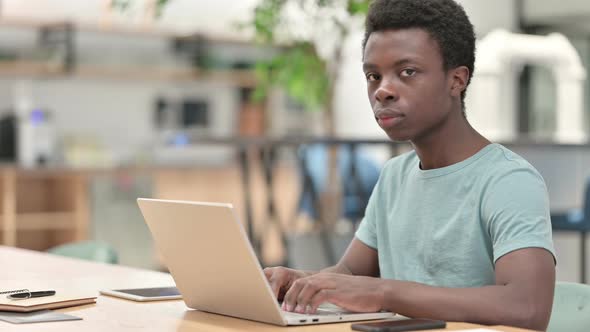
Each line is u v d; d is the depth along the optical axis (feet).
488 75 23.67
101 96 29.81
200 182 28.53
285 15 18.83
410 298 5.72
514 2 28.66
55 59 27.73
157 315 6.09
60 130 29.07
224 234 5.49
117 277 8.30
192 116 30.99
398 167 7.15
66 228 26.53
